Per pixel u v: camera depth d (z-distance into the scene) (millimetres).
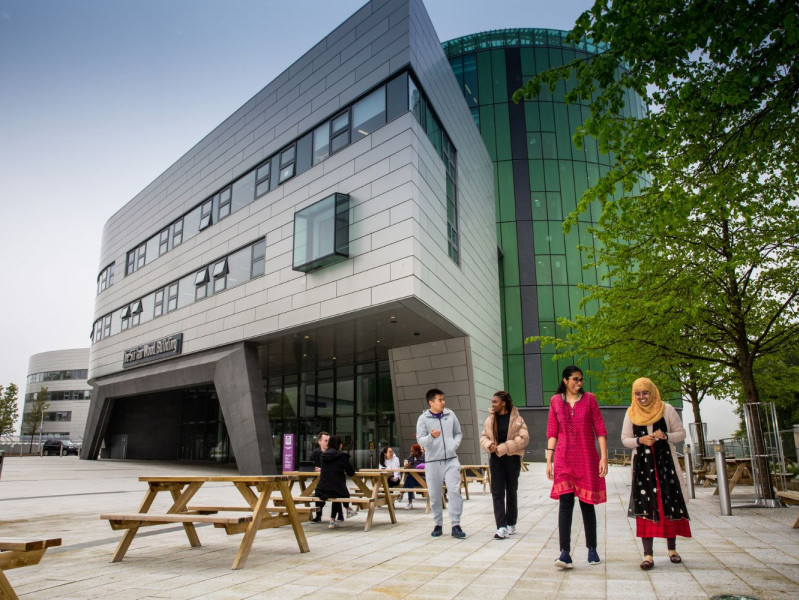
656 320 11695
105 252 36188
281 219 20812
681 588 3982
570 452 4984
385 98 17922
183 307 25609
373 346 22625
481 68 38969
